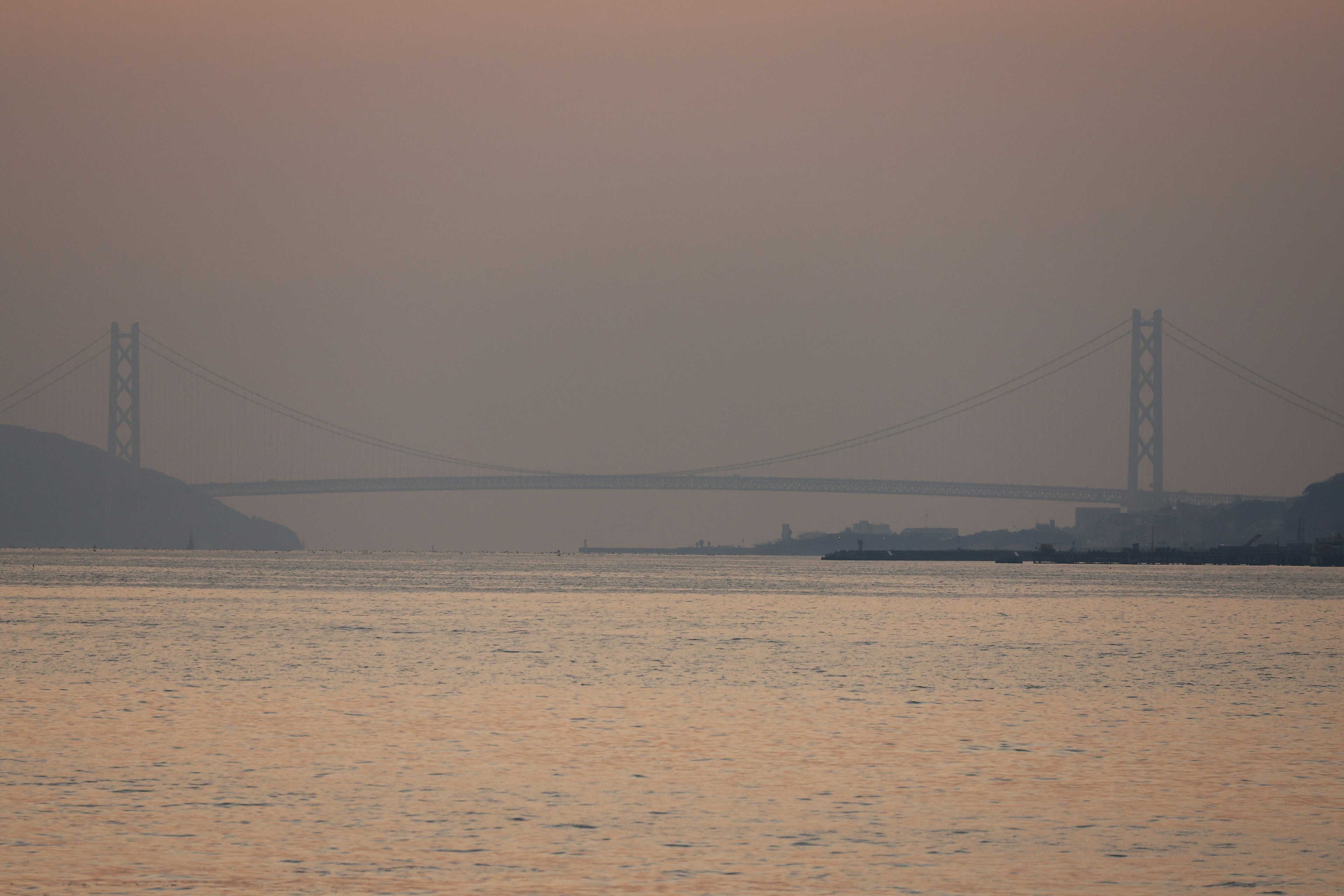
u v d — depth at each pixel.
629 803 112.56
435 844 99.44
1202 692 189.25
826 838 102.12
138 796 113.06
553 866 94.31
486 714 161.25
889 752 137.12
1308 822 108.06
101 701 168.38
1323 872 94.69
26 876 90.81
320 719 155.38
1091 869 95.06
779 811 110.25
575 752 135.25
